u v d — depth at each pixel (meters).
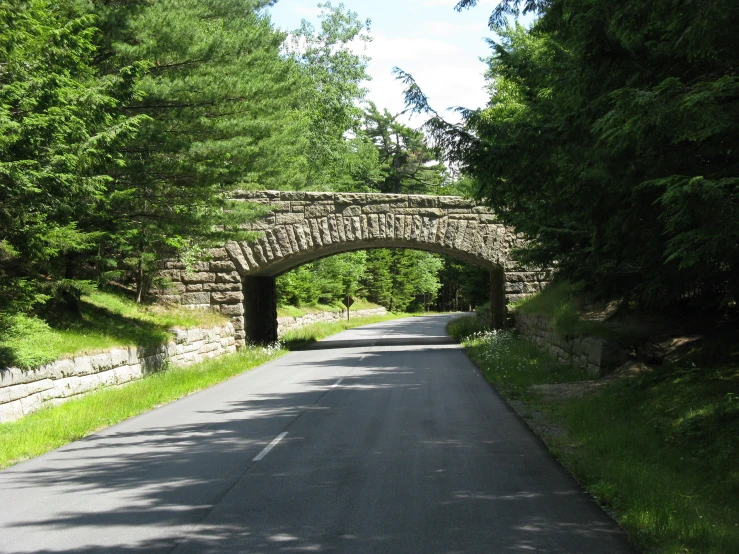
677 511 6.04
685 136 7.00
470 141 9.85
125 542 5.73
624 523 6.04
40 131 11.99
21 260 15.47
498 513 6.39
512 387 15.77
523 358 20.66
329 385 17.11
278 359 25.92
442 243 29.67
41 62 13.04
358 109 50.22
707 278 10.05
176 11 18.70
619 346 15.16
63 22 15.26
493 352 22.83
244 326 29.11
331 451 9.28
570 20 8.37
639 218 9.05
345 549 5.46
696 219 6.89
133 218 20.59
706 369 11.34
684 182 6.79
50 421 11.91
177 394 15.70
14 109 12.42
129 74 14.20
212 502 6.90
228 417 12.41
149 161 18.56
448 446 9.52
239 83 18.58
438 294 108.06
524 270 29.95
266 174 27.30
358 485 7.47
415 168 73.50
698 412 9.08
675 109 6.65
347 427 11.16
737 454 7.44
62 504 6.99
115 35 17.52
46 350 14.27
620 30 7.46
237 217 20.88
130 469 8.48
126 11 17.67
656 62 8.05
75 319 18.69
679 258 9.25
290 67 24.84
